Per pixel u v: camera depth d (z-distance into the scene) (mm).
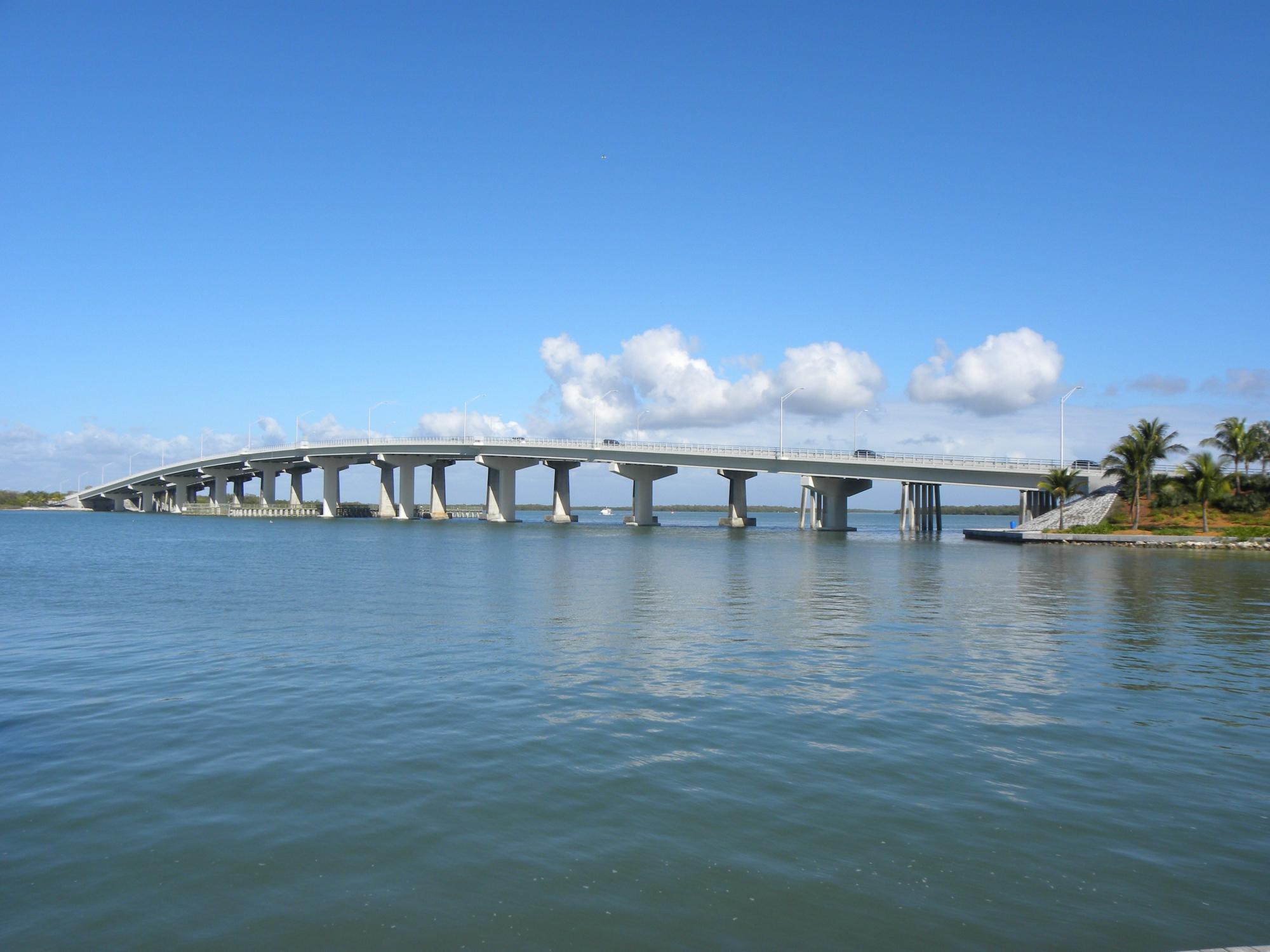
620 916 8539
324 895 8977
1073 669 20750
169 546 80938
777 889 9094
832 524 128625
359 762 13094
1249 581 47062
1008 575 50844
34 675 19484
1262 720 16016
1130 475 94562
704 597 36844
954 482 108000
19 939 8156
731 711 16234
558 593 37781
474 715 15859
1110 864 9727
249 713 16016
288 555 66250
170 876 9398
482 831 10531
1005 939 8133
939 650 23328
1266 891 9133
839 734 14711
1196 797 11859
